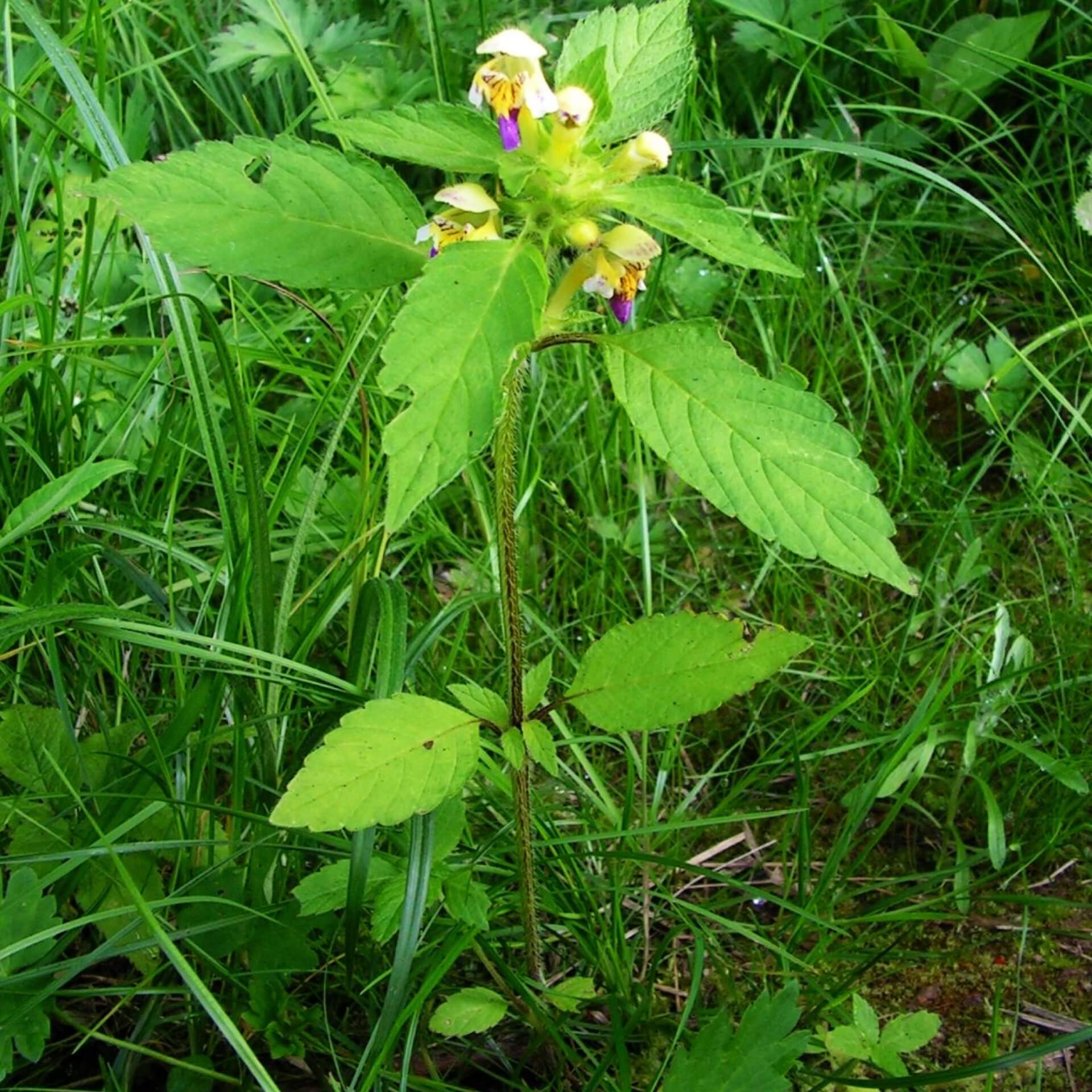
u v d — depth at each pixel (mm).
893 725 593
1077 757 558
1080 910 543
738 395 378
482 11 673
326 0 822
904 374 709
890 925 538
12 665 548
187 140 784
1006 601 625
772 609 643
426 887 440
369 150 398
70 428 565
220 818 510
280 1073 480
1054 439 689
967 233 769
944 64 793
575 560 648
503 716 437
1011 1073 499
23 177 681
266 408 691
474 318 348
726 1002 506
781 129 820
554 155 400
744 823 580
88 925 503
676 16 428
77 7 731
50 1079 479
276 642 497
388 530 331
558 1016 496
